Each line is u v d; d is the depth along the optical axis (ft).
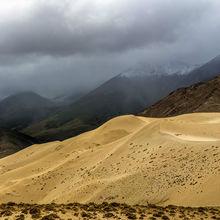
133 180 197.57
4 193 256.93
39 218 84.58
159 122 277.23
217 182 157.69
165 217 95.86
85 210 95.81
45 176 273.54
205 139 242.17
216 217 101.76
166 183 182.80
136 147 249.75
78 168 270.05
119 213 95.61
